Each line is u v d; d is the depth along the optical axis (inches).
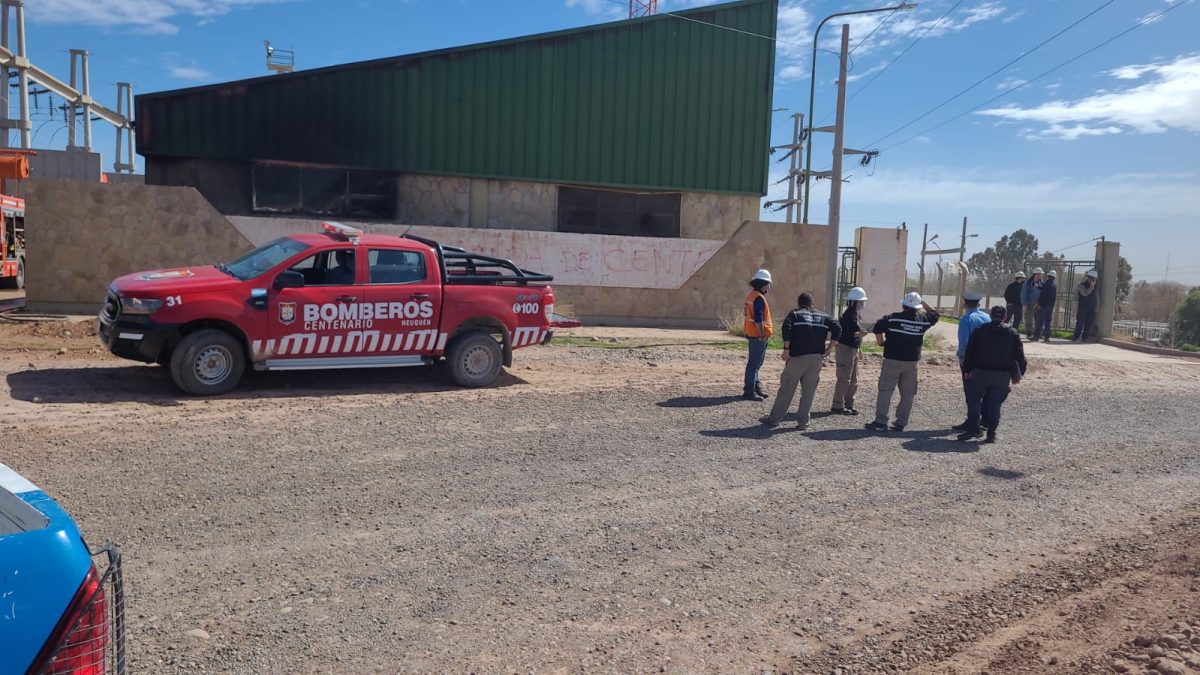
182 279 391.9
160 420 337.4
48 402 357.7
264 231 698.2
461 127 813.2
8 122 1704.0
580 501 269.9
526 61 828.0
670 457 329.4
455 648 173.3
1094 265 947.3
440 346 436.1
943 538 253.8
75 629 88.6
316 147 770.8
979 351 387.2
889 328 405.4
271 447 309.1
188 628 174.4
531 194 847.7
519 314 453.7
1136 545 251.9
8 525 102.9
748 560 228.8
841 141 692.1
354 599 192.7
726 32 880.3
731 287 818.8
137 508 239.9
